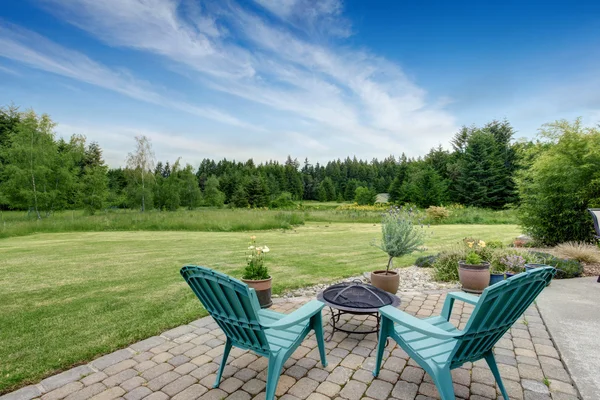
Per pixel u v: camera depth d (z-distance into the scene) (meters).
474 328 1.83
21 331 3.26
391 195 45.00
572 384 2.32
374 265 6.75
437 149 40.97
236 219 16.61
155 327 3.37
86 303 4.14
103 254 8.02
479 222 21.47
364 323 3.59
